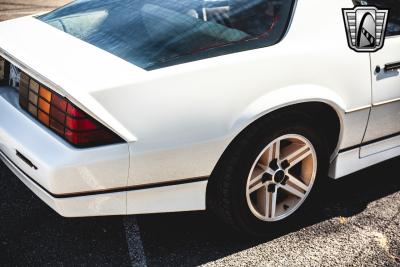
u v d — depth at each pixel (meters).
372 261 2.88
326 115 3.03
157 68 2.50
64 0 7.87
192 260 2.80
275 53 2.70
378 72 3.08
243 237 3.00
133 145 2.41
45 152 2.38
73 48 2.66
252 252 2.89
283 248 2.93
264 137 2.71
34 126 2.51
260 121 2.68
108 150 2.37
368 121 3.13
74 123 2.34
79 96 2.28
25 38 2.83
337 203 3.39
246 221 2.87
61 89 2.28
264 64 2.65
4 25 3.14
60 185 2.35
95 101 2.31
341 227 3.15
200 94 2.51
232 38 2.70
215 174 2.74
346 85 2.93
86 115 2.33
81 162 2.33
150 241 2.92
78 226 3.00
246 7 2.82
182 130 2.49
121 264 2.74
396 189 3.59
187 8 2.84
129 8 2.96
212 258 2.82
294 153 2.91
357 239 3.05
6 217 3.03
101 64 2.50
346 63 2.92
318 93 2.80
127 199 2.51
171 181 2.57
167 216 3.15
